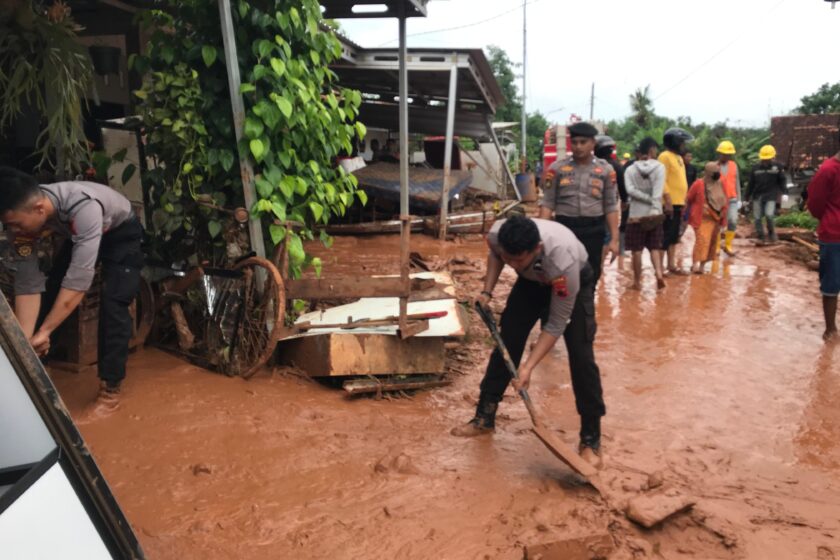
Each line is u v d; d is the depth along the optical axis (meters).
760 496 3.69
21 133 6.03
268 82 4.97
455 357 6.02
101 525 1.95
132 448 3.78
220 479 3.56
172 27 5.23
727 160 11.34
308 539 3.09
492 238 4.01
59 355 4.90
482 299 4.20
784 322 7.35
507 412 4.82
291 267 5.32
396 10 7.54
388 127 20.59
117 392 4.20
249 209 4.97
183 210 5.10
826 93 31.25
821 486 3.83
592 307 3.87
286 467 3.72
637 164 8.54
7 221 3.50
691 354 6.21
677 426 4.62
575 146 5.95
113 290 4.09
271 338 4.70
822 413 4.88
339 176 5.95
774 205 12.63
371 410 4.68
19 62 4.76
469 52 13.25
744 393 5.25
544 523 3.23
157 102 5.04
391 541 3.10
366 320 5.07
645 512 3.23
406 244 4.88
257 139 4.82
